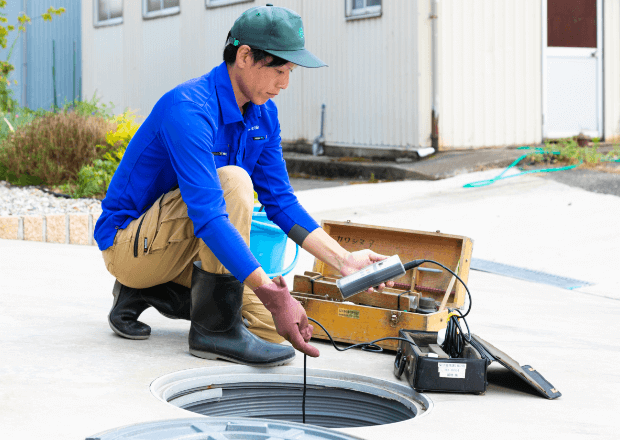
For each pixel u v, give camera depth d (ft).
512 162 27.20
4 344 8.09
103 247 8.14
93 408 6.11
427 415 6.41
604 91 32.53
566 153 27.43
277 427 5.77
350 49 32.04
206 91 7.39
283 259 10.69
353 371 7.78
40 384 6.72
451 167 26.86
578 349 9.18
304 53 7.19
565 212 20.44
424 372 7.06
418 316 8.52
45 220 17.75
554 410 6.67
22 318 9.48
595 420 6.39
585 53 31.99
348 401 7.59
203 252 7.60
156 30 42.70
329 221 10.54
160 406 6.22
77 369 7.25
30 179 22.53
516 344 9.33
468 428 6.06
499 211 20.77
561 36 31.42
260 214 10.51
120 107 45.98
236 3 37.22
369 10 31.12
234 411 7.50
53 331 8.83
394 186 25.07
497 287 13.73
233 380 7.44
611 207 20.76
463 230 18.78
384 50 30.45
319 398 7.66
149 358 7.80
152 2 42.80
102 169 21.77
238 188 7.43
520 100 30.60
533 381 7.09
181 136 7.02
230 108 7.52
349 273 7.82
